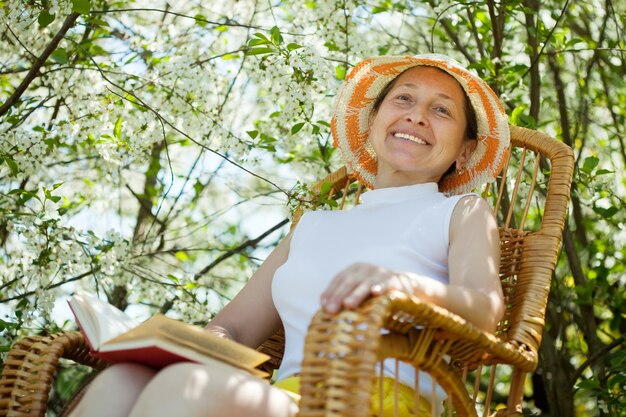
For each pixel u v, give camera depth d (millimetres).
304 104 3541
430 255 2273
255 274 2494
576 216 4535
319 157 4172
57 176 4590
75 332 2125
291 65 3432
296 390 2070
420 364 1786
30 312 3494
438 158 2492
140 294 4094
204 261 5383
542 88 4785
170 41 4102
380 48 4035
